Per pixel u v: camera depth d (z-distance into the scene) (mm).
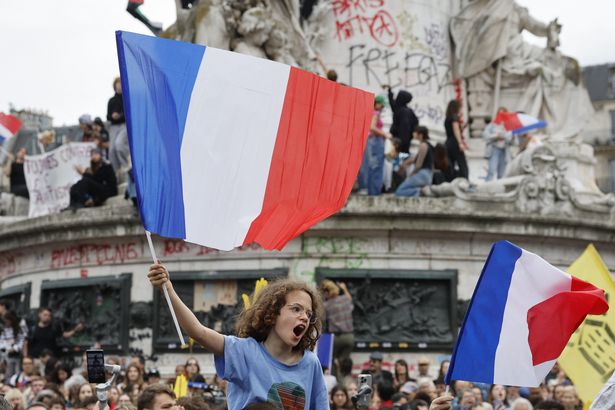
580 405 21688
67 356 32656
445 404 10430
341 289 30000
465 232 30859
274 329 10586
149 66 11500
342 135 12297
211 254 30984
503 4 39250
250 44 33156
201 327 10438
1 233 34844
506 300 12430
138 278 31844
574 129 39969
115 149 35094
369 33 36938
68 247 33375
